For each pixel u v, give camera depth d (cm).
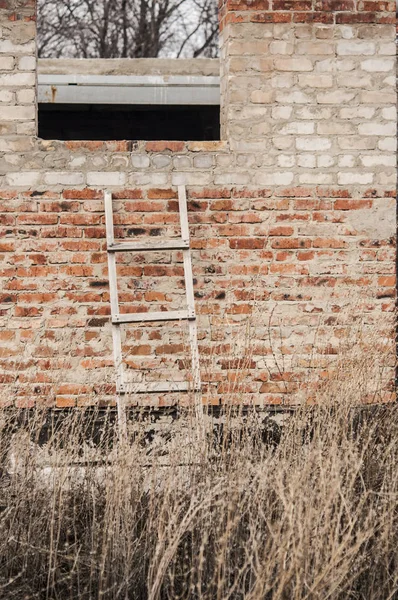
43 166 536
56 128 827
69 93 730
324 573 319
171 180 543
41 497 425
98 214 539
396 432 460
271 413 545
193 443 446
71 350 538
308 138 548
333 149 549
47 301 537
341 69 550
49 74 728
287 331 546
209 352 543
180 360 544
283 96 547
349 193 550
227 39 549
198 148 543
